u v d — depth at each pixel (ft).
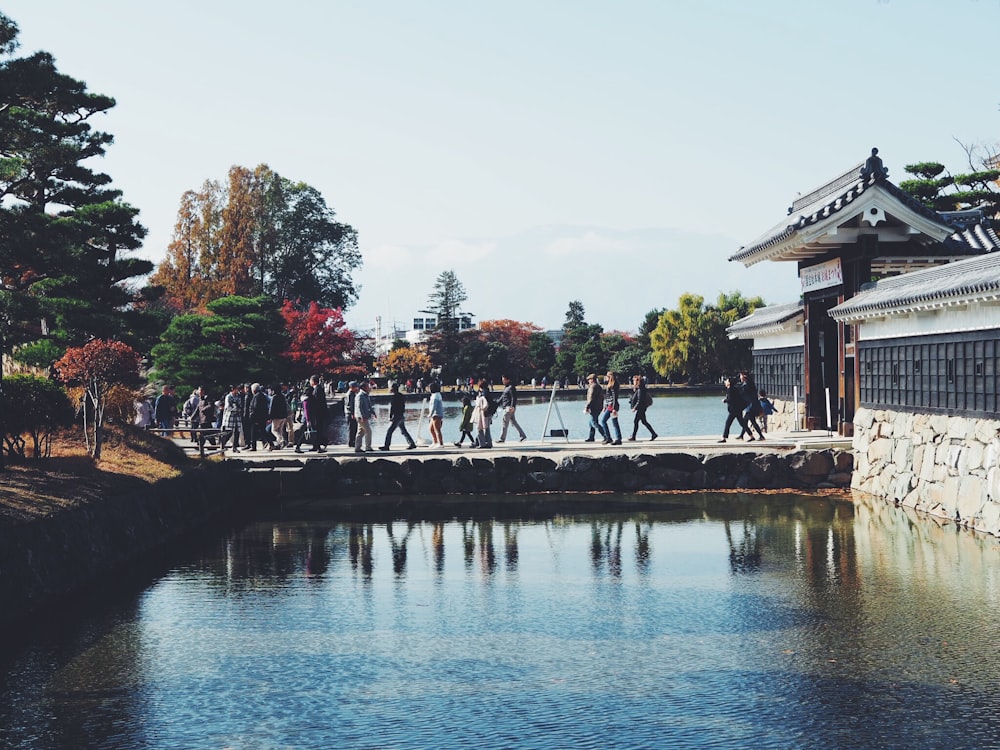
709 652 39.50
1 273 88.38
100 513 58.49
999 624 42.39
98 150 109.70
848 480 89.15
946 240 98.27
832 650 39.34
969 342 66.13
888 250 94.58
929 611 44.78
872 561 56.03
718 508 78.54
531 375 388.57
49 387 68.49
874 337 84.79
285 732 31.60
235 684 36.37
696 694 34.53
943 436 70.64
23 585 47.42
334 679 36.83
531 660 38.88
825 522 70.23
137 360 75.51
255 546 65.00
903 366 78.38
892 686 34.94
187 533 70.33
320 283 336.70
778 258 104.94
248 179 290.97
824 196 106.32
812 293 106.22
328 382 269.44
